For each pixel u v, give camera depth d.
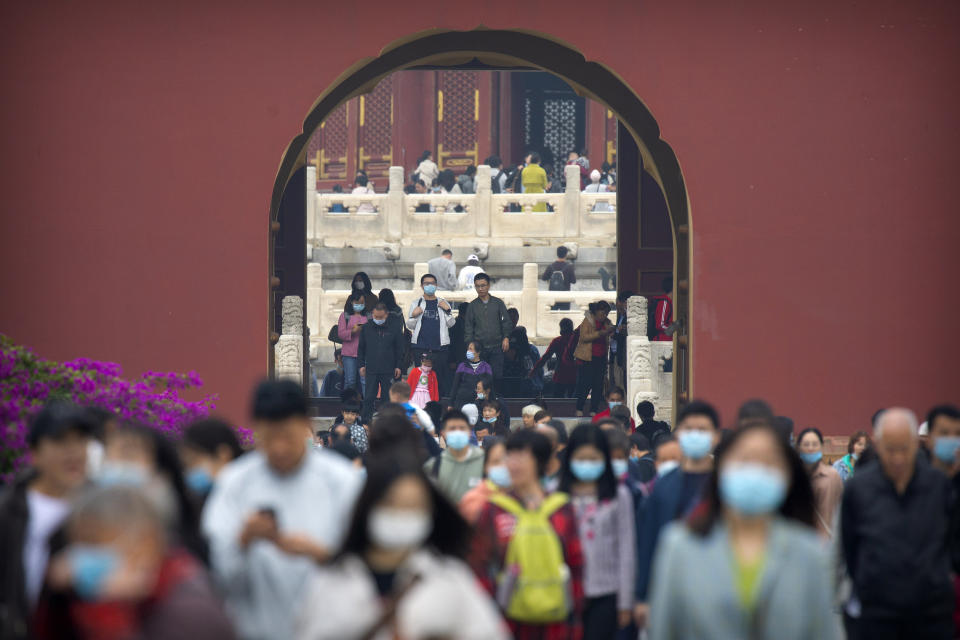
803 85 42.16
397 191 94.88
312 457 18.05
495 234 94.81
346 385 60.88
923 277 41.84
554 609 20.11
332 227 94.62
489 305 55.66
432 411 50.50
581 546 21.20
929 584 20.97
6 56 41.62
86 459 17.42
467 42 51.25
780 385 41.75
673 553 14.23
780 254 41.97
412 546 13.32
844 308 41.84
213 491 18.91
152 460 16.09
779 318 41.84
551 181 112.00
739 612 13.83
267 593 17.17
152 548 11.65
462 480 27.14
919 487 21.22
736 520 14.16
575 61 51.34
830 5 42.19
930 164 41.97
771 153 42.06
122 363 41.50
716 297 41.94
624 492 22.77
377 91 129.62
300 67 41.88
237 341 41.50
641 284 62.56
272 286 43.38
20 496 16.56
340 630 13.01
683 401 46.44
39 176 41.56
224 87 41.84
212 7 41.91
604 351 56.94
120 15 41.84
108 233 41.62
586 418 55.41
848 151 42.03
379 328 54.50
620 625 22.41
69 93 41.69
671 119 42.16
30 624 16.16
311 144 134.50
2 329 41.38
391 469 13.32
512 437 21.09
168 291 41.56
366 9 42.00
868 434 40.75
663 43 42.19
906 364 41.75
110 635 11.59
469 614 13.24
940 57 42.06
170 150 41.69
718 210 42.00
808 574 13.87
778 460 13.88
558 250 89.62
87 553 11.38
